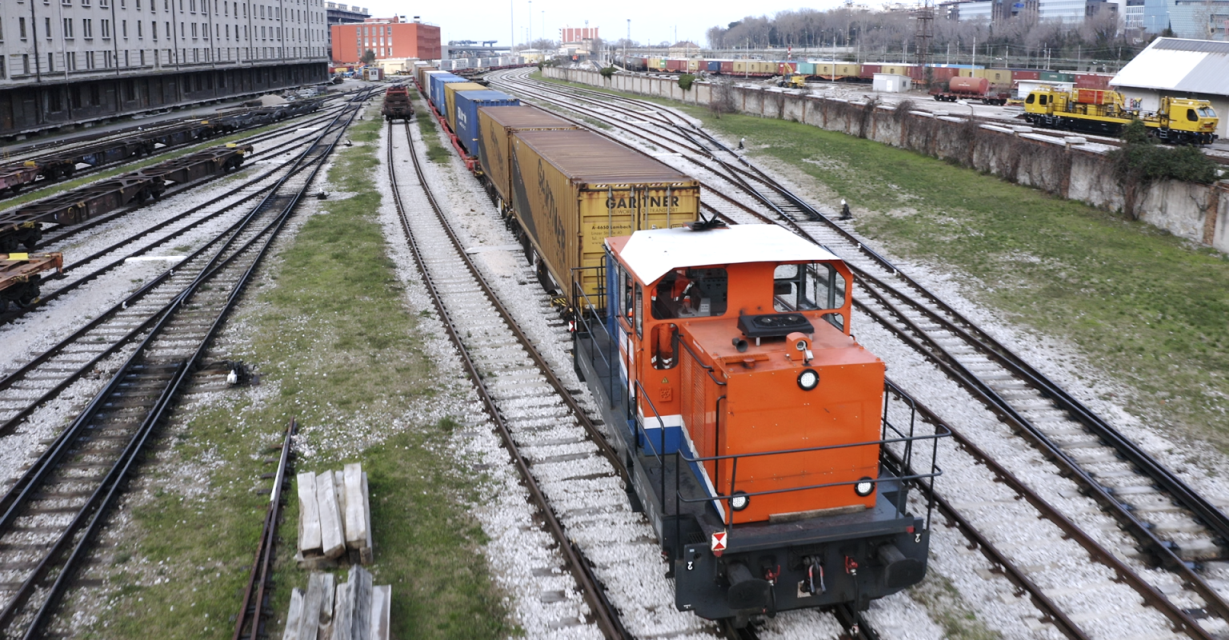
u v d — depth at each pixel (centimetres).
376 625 815
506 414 1348
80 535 1019
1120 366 1553
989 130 3303
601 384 1141
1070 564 959
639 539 1002
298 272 2170
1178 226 2375
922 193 3006
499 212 2852
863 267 2180
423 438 1268
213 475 1161
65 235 2548
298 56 11106
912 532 817
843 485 818
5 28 5075
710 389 812
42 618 862
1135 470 1182
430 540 1005
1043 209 2708
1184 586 927
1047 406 1383
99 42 6238
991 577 933
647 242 962
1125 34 12538
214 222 2775
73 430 1269
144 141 4403
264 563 938
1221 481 1155
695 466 878
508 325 1772
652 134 4634
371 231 2611
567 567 952
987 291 1981
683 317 898
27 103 5369
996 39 12106
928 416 1327
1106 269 2103
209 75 8325
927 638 834
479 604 889
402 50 18400
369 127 5606
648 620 865
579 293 1480
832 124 4609
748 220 2692
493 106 3359
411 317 1833
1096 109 4334
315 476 1070
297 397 1415
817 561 806
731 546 774
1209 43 4744
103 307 1888
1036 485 1131
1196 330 1714
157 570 950
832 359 802
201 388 1453
